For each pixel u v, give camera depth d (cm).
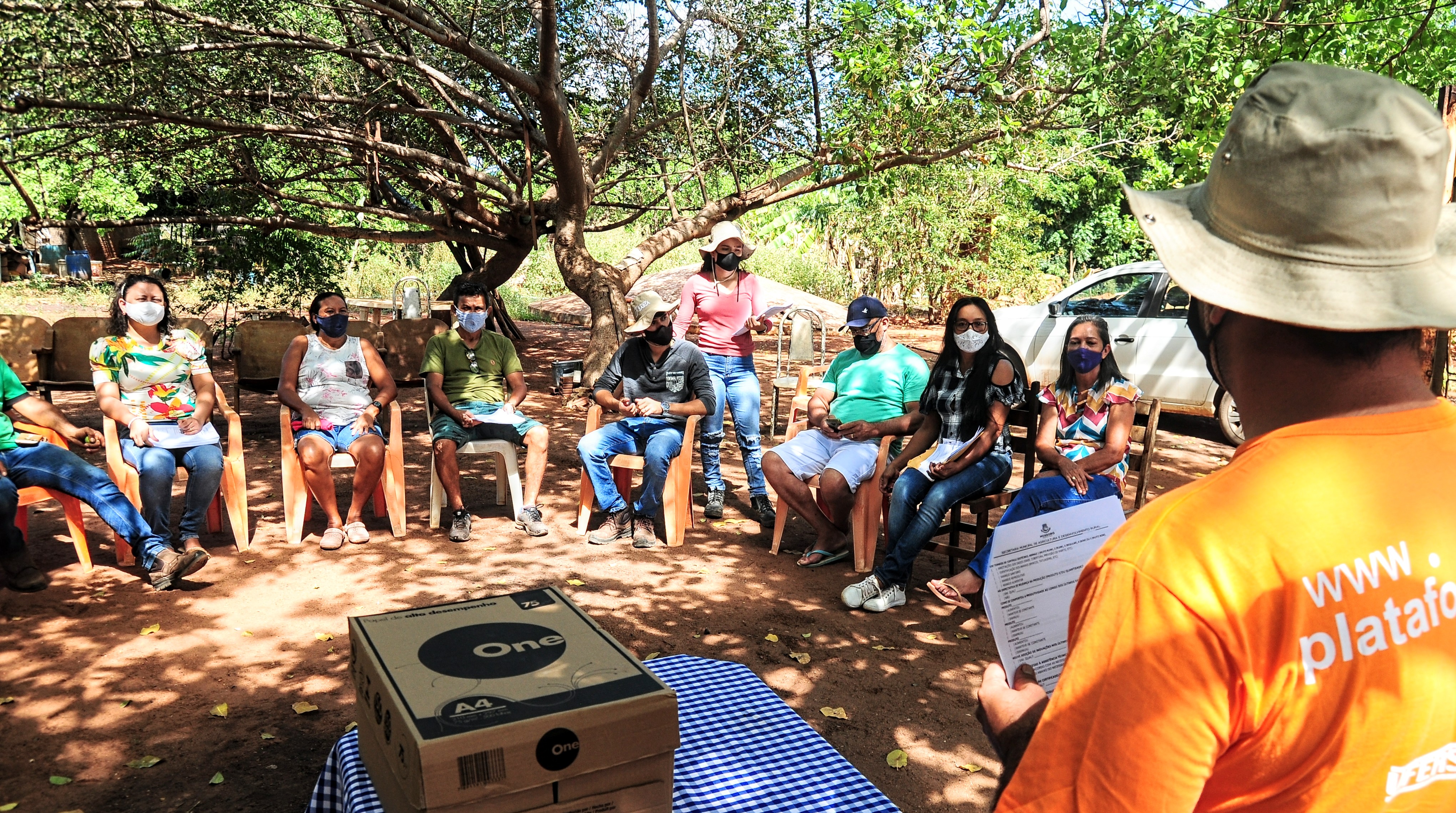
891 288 2138
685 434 575
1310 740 89
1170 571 90
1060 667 142
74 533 498
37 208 917
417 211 1157
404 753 157
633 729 165
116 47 716
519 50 1040
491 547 570
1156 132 850
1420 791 90
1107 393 451
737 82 1066
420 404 1055
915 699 394
